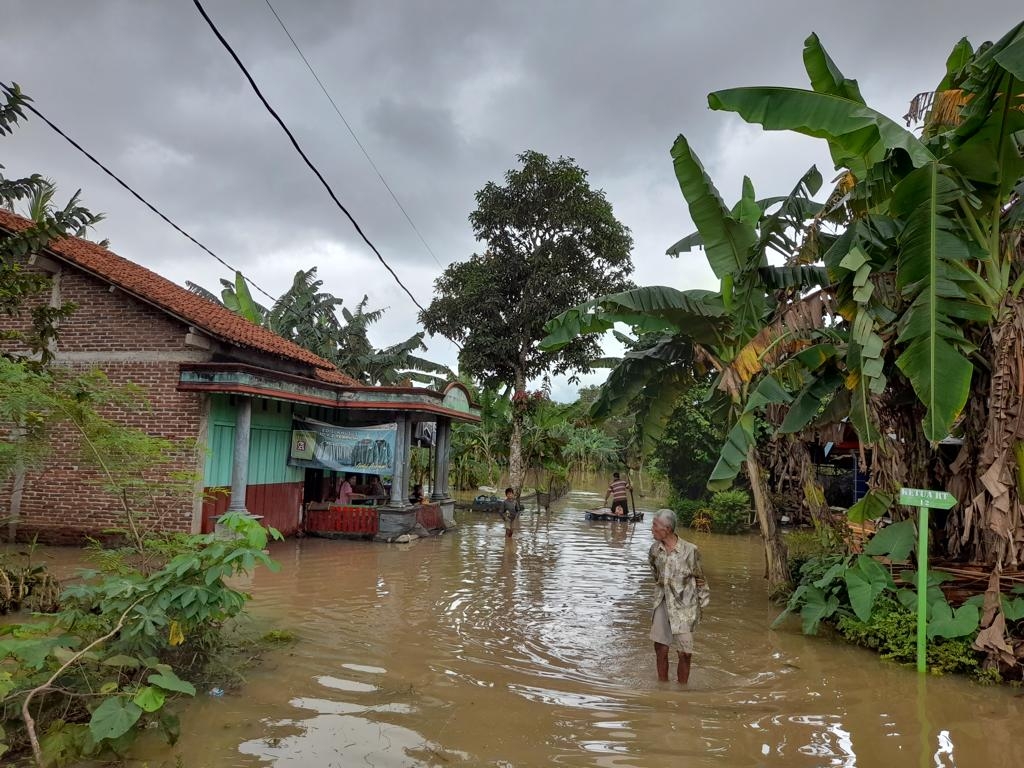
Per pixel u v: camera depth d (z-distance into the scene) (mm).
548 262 23969
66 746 4094
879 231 7680
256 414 14211
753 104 7180
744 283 9289
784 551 10414
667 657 6395
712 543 16938
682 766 4395
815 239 10070
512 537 16578
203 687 5383
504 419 28047
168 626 5367
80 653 4445
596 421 12352
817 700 5777
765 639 7902
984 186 6926
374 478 19500
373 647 6777
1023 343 6469
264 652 6426
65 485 12000
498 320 24469
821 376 9188
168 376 12500
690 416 21734
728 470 8445
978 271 7516
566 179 23312
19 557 10352
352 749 4418
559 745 4652
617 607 9312
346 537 15445
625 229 24750
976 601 6930
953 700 5840
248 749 4348
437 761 4309
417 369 28297
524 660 6656
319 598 8977
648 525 20438
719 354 10414
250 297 22734
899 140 6777
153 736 4457
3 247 7418
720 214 8898
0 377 5230
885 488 8461
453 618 8180
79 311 12859
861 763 4523
